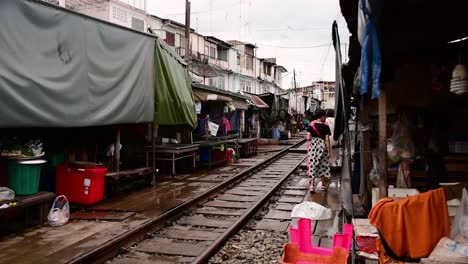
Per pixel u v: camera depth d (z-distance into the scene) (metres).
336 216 7.84
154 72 10.94
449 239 3.60
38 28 6.81
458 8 3.81
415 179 6.41
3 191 6.38
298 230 4.20
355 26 5.17
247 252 6.06
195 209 8.80
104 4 25.70
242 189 11.45
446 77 5.76
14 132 8.22
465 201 3.90
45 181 8.52
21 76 6.46
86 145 9.89
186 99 12.66
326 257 3.84
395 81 6.15
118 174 9.30
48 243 5.86
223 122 20.06
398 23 4.12
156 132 14.27
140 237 6.60
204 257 5.53
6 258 5.22
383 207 3.72
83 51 7.91
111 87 8.84
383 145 4.19
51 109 7.09
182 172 14.55
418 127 6.35
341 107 6.39
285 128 43.50
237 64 48.72
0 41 6.11
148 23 30.62
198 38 39.75
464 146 6.29
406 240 3.67
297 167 16.05
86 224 6.96
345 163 7.89
